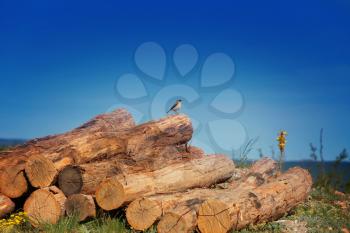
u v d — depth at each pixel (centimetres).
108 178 539
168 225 509
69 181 552
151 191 557
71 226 525
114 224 523
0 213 541
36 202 539
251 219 542
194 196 550
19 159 564
